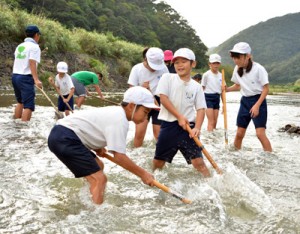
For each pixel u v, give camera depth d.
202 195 3.36
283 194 3.54
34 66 6.77
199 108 4.14
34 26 7.14
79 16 42.81
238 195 3.40
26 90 6.88
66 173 3.91
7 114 7.89
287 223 2.81
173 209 3.05
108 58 24.97
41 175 3.81
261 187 3.74
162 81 4.12
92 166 3.16
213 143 6.12
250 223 2.80
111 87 22.12
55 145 3.14
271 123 9.72
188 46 70.69
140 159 4.65
